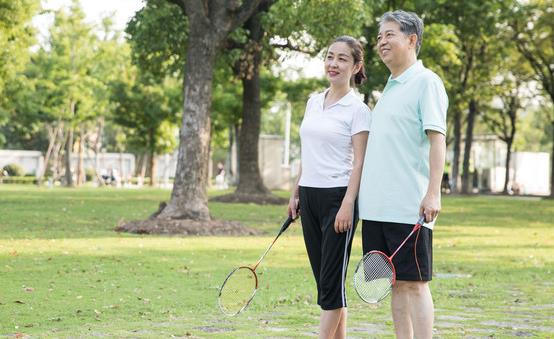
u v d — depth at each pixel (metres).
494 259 17.03
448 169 74.00
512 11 46.38
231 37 34.34
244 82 39.66
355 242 20.45
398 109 6.68
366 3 32.62
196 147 22.95
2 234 19.97
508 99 66.12
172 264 14.70
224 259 15.75
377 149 6.74
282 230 7.32
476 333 8.78
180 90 63.59
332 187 6.94
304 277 13.37
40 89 65.62
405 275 6.50
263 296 11.16
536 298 11.55
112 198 41.59
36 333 8.27
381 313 10.06
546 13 52.28
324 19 30.70
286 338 8.24
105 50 65.62
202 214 22.78
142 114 67.38
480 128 91.06
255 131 39.75
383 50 6.78
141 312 9.67
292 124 128.62
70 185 71.62
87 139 88.50
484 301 11.22
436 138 6.50
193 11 22.88
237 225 22.41
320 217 7.02
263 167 64.50
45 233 20.55
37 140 100.44
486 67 58.88
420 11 44.94
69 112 66.06
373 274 6.15
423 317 6.51
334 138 6.96
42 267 13.80
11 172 90.75
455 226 26.98
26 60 42.03
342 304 6.89
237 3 23.02
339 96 7.09
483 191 78.06
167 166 80.62
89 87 65.62
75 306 10.02
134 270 13.71
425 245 6.53
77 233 20.77
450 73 56.94
